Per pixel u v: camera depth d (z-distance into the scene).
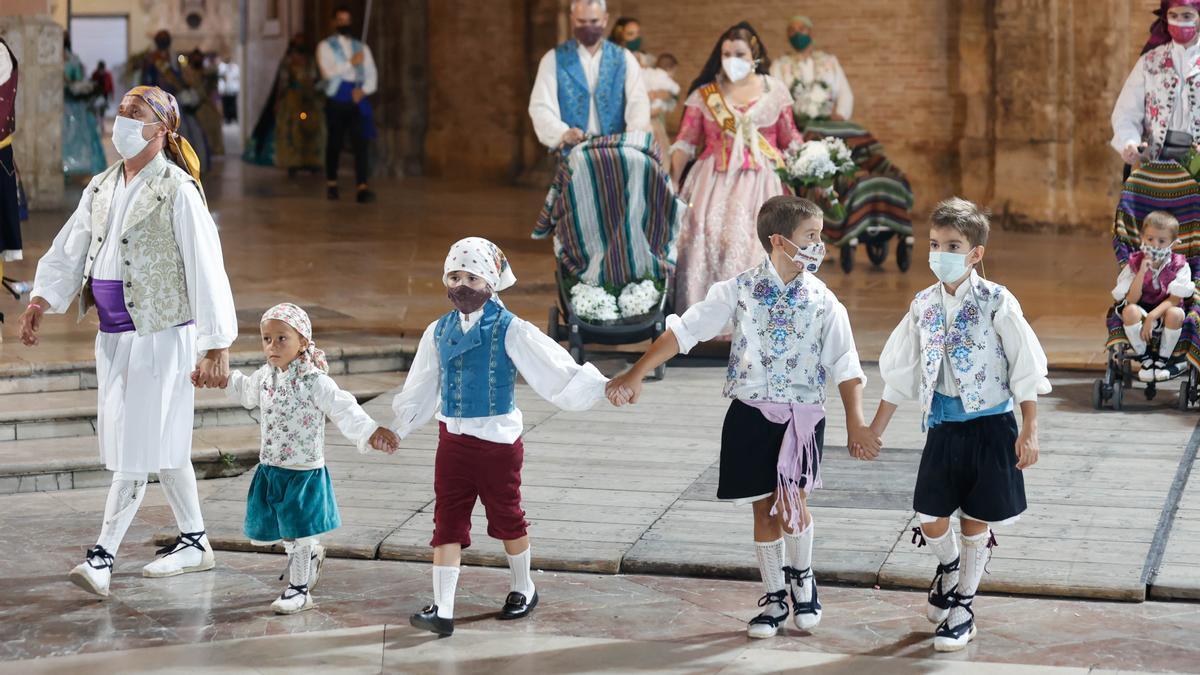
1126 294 12.30
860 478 10.26
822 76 20.23
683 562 8.67
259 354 13.00
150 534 9.67
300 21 39.31
